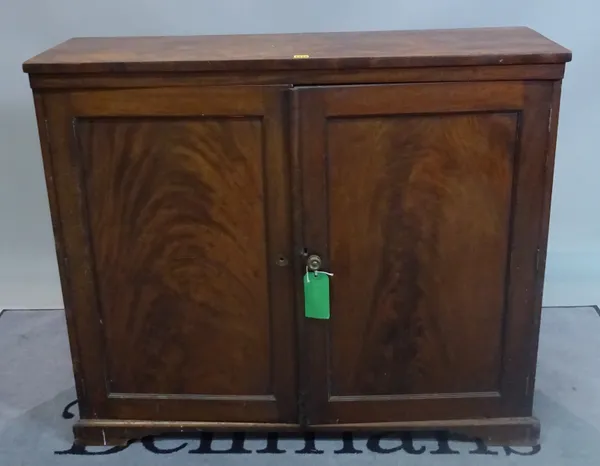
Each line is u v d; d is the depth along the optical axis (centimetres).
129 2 200
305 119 141
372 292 155
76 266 155
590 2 197
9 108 209
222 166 146
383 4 200
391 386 162
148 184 148
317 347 158
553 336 205
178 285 156
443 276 154
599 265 221
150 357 162
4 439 170
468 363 161
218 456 163
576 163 212
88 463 162
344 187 147
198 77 139
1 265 224
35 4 200
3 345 207
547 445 165
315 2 200
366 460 161
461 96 140
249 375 163
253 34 183
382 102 140
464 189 147
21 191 218
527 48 142
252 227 151
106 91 141
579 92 206
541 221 149
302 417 164
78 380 164
